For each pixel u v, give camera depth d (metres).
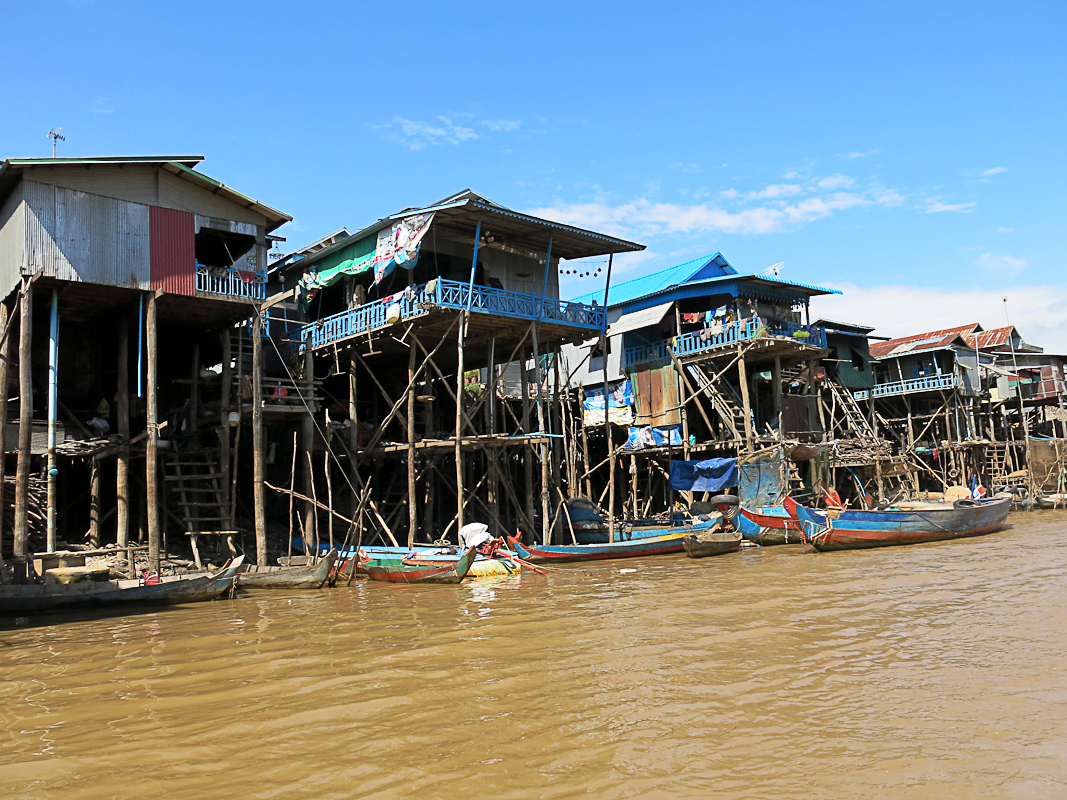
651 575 21.33
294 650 12.62
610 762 7.78
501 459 28.34
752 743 8.22
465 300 24.14
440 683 10.50
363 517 26.12
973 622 13.74
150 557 19.33
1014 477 45.97
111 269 20.39
